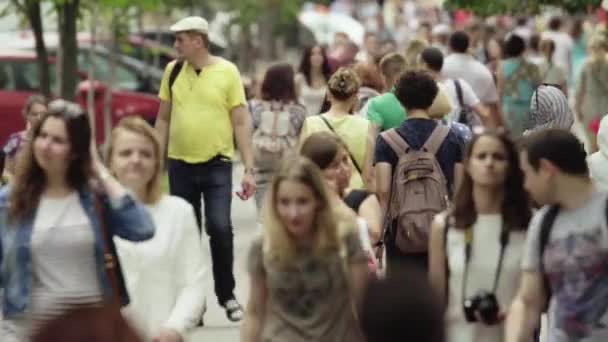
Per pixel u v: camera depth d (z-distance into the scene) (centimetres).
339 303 1068
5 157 1789
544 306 1120
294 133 2012
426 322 661
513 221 1116
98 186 1091
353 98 1703
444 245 1126
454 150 1484
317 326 1066
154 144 1153
